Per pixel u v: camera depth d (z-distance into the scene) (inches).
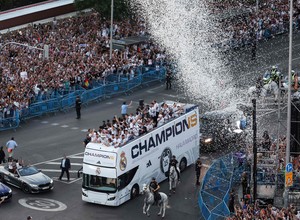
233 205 2908.5
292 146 3097.9
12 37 4874.5
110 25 5083.7
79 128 3927.2
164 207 2942.9
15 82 4133.9
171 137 3297.2
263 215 2635.3
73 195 3137.3
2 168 3238.2
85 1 5315.0
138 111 3479.3
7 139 3769.7
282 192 3004.4
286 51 5059.1
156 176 3225.9
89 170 3026.6
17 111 3927.2
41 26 5182.1
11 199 3078.2
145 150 3139.8
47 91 4156.0
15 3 6171.3
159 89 4527.6
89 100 4301.2
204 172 3373.5
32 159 3513.8
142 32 5022.1
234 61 4795.8
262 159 3075.8
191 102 4247.0
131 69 4517.7
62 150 3622.0
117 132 3070.9
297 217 2630.4
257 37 5191.9
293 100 3056.1
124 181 3043.8
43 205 3034.0
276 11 5452.8
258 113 3533.5
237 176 3193.9
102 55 4687.5
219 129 3631.9
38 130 3900.1
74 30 5078.7
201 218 2947.8
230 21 5132.9
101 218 2933.1
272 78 3390.7
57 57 4515.3
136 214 2977.4
